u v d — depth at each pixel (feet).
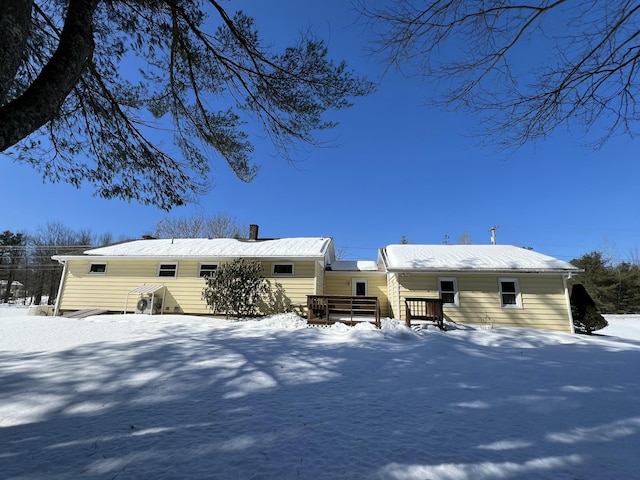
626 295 92.63
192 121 16.21
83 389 13.84
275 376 16.15
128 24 13.34
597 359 21.90
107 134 14.79
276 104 14.88
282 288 46.83
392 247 54.85
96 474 7.15
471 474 7.33
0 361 18.78
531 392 13.87
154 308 47.09
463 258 46.80
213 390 13.82
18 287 113.60
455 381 15.76
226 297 43.19
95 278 50.42
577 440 9.19
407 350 24.26
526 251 50.98
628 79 10.98
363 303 39.11
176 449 8.39
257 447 8.54
